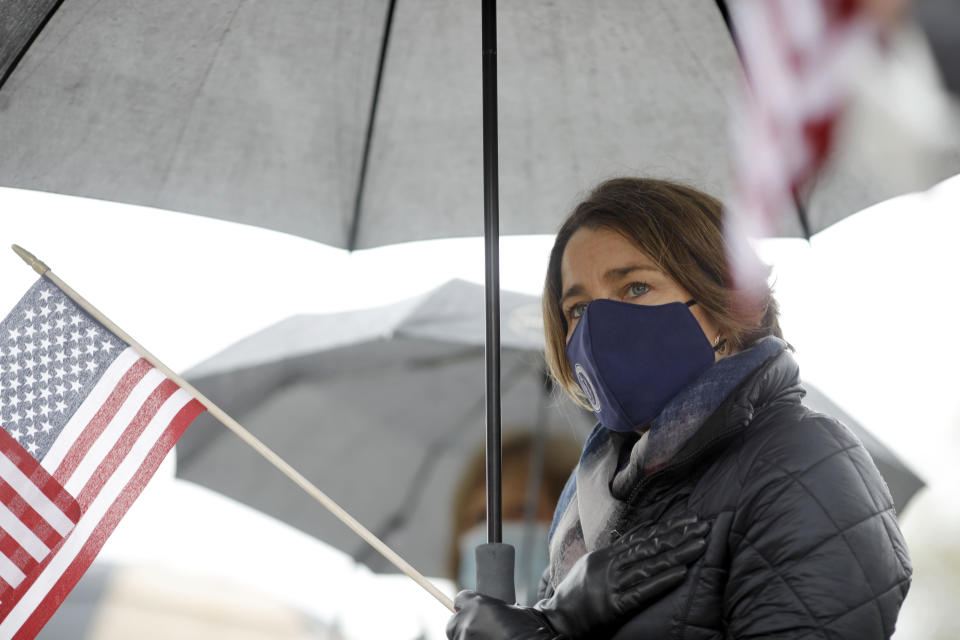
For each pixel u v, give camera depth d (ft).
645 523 10.67
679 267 11.51
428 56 16.31
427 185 17.28
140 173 16.55
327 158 17.02
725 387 10.41
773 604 9.30
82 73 15.85
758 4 4.11
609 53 15.78
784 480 9.57
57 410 14.28
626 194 12.13
